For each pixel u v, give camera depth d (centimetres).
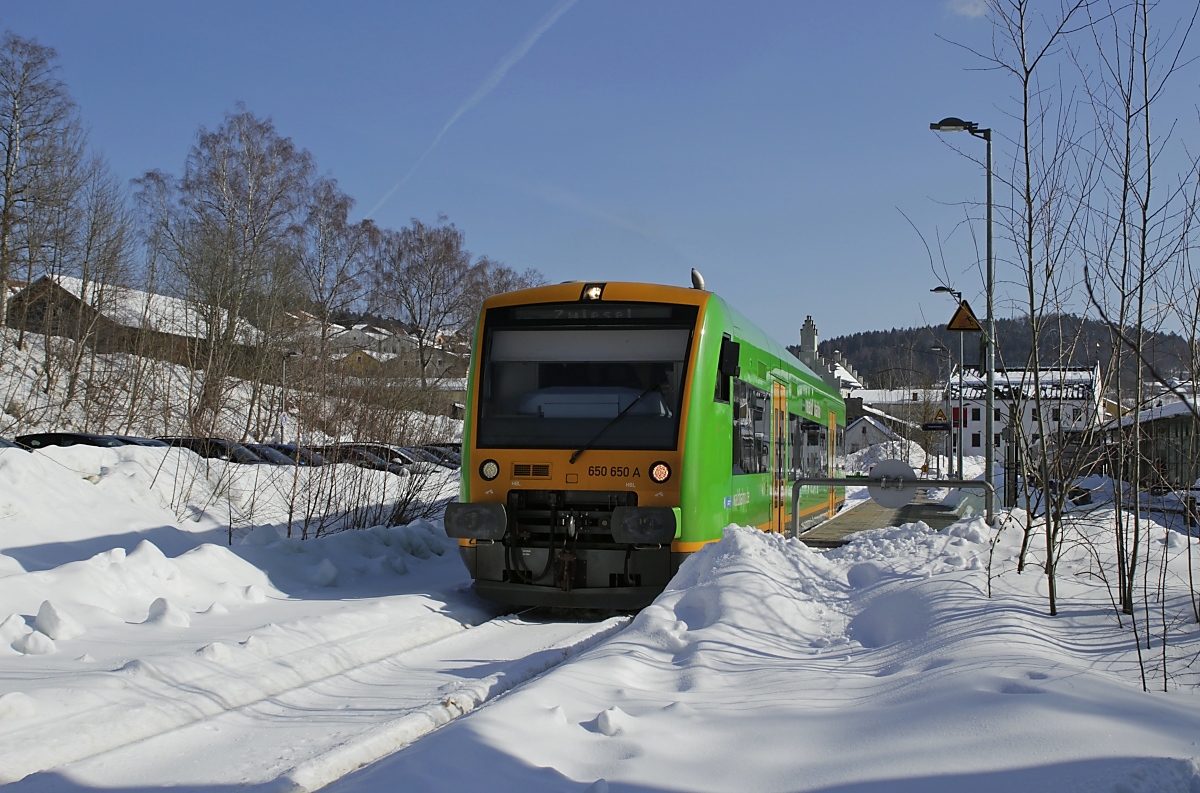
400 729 544
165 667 626
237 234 4381
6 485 1345
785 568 857
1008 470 1237
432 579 1198
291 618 862
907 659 609
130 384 3522
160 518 1510
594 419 1016
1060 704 460
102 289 4188
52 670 626
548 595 984
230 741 536
